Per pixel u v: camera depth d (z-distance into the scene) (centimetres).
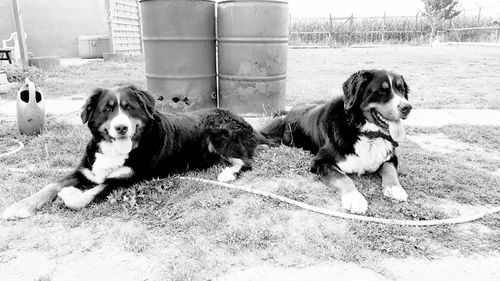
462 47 1127
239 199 150
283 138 221
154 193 150
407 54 870
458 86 429
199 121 191
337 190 156
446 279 103
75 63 673
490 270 107
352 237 121
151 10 260
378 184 162
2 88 382
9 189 156
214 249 116
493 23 1330
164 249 117
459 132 238
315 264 109
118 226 130
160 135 166
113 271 107
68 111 305
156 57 270
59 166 187
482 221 132
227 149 185
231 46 271
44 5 789
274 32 269
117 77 495
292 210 141
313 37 1380
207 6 269
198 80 277
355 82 163
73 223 130
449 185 159
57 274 106
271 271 106
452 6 1383
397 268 108
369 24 1405
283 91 292
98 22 837
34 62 544
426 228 127
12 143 221
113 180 153
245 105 282
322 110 190
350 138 166
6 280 104
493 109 312
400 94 162
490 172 180
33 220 133
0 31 771
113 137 148
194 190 156
